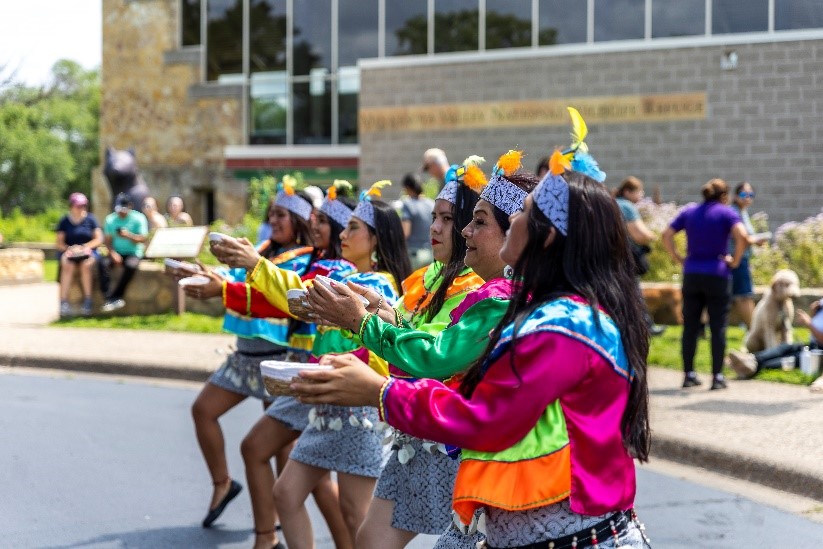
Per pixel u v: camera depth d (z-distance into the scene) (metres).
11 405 9.90
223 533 6.19
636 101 19.72
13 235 35.56
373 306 3.65
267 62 28.30
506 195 3.33
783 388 9.77
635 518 2.83
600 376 2.67
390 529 4.05
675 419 8.27
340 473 4.84
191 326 14.45
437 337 3.10
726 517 6.32
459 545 3.24
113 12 29.48
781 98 18.83
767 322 10.81
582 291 2.72
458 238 3.94
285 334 5.93
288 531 4.84
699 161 19.33
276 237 5.91
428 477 3.95
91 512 6.54
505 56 20.69
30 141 53.06
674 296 14.02
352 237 5.07
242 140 28.53
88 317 15.48
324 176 27.78
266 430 5.38
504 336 2.71
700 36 21.11
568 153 2.99
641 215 15.84
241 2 28.42
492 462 2.67
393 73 21.53
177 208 17.66
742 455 7.20
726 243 9.71
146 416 9.42
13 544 5.89
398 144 21.53
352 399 2.82
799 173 18.75
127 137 29.59
